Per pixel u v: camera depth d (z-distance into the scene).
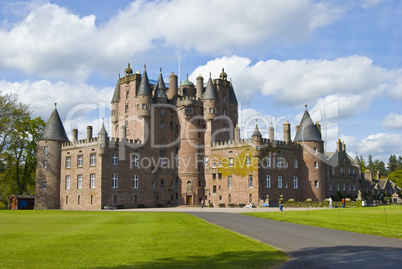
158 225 37.41
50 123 100.69
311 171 98.94
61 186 98.06
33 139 104.88
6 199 109.50
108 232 31.48
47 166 98.50
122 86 105.75
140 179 95.12
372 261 20.45
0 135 91.19
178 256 21.39
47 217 50.84
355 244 26.20
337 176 113.38
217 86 106.19
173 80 106.44
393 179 163.75
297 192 98.44
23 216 53.47
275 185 93.19
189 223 39.75
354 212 57.91
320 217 48.44
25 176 104.31
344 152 119.12
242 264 19.55
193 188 99.31
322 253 22.81
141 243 25.48
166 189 99.88
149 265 19.28
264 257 21.22
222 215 54.78
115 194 90.00
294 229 35.16
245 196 90.75
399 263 19.94
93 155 90.69
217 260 20.42
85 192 91.12
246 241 26.64
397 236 30.00
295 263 19.98
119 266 19.12
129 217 49.72
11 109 90.75
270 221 43.88
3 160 95.94
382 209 66.69
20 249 23.44
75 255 21.66
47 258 20.94
